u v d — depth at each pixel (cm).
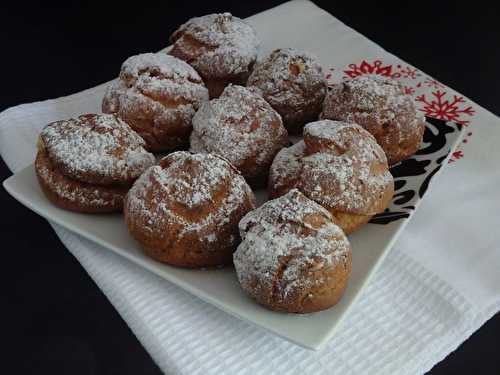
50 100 45
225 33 43
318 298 27
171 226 30
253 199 32
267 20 54
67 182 33
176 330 29
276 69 40
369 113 36
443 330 29
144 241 30
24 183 35
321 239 27
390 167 37
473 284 31
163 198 30
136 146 34
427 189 35
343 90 37
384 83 37
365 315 30
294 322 27
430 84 47
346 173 32
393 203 34
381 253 31
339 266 27
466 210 36
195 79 40
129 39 60
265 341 28
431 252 33
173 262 30
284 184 33
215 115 36
